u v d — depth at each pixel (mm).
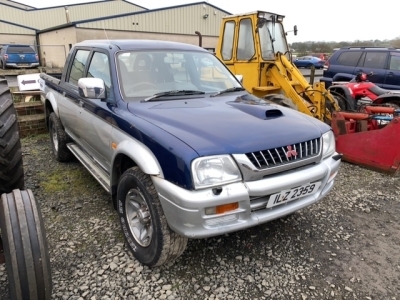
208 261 2852
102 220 3469
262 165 2406
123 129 2812
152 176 2395
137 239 2795
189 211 2182
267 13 6660
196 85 3654
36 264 1865
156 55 3633
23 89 7098
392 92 6918
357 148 5090
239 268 2777
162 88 3402
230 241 3139
